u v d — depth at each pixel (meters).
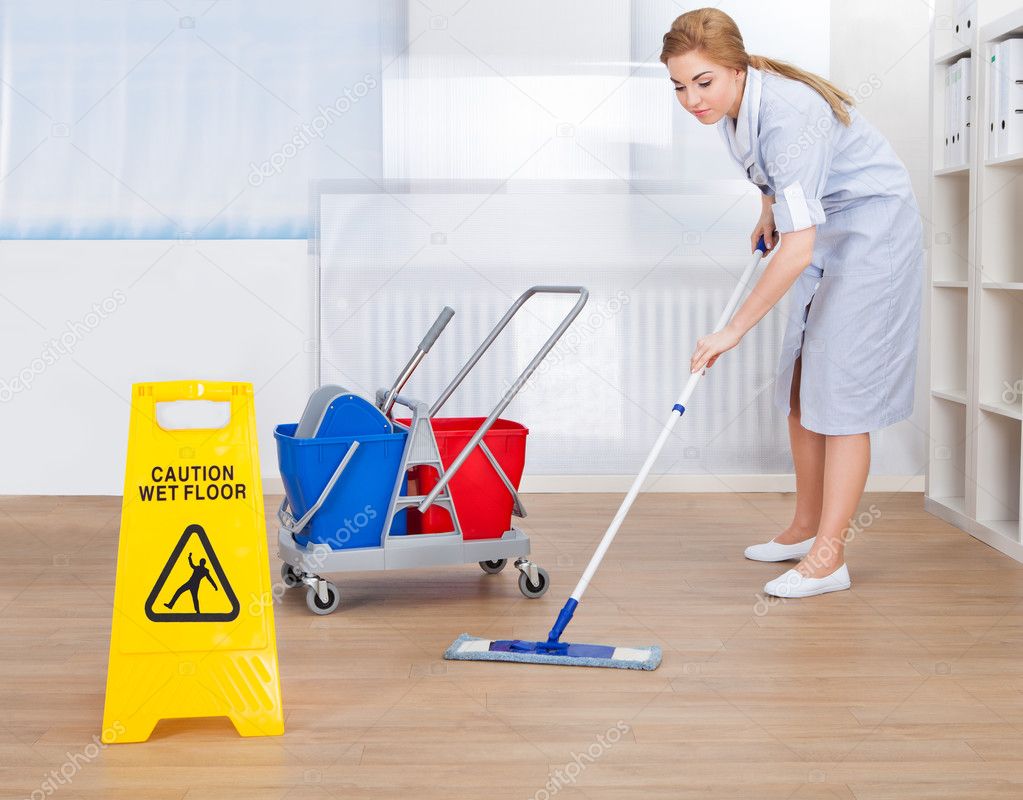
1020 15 2.61
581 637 2.04
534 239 3.54
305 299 3.55
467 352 3.57
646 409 3.58
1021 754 1.51
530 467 3.61
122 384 3.55
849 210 2.30
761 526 3.04
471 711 1.68
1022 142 2.71
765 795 1.39
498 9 3.49
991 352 2.85
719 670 1.85
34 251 3.50
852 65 3.48
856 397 2.30
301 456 2.17
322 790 1.41
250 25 3.50
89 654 1.96
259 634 1.61
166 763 1.50
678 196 3.52
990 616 2.16
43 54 3.48
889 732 1.58
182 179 3.52
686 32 2.11
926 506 3.22
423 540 2.28
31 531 3.03
